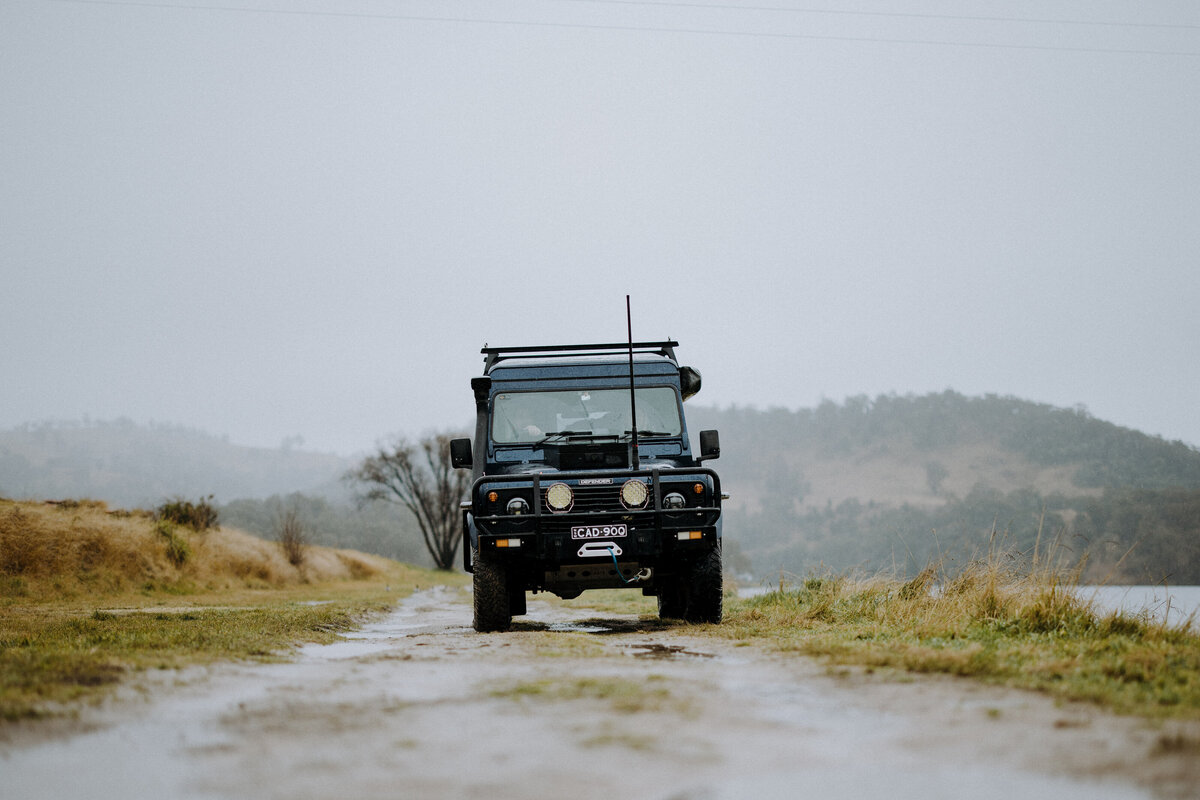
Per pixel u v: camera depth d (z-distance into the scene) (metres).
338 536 125.25
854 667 5.40
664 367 10.71
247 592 32.81
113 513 35.28
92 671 5.02
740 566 69.25
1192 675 4.86
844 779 3.01
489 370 10.78
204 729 3.77
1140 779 2.97
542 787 2.92
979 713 4.02
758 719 3.95
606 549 9.13
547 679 5.03
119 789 2.94
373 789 2.91
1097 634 7.00
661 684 4.84
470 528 10.03
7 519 27.84
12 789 2.94
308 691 4.71
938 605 9.09
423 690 4.74
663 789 2.90
